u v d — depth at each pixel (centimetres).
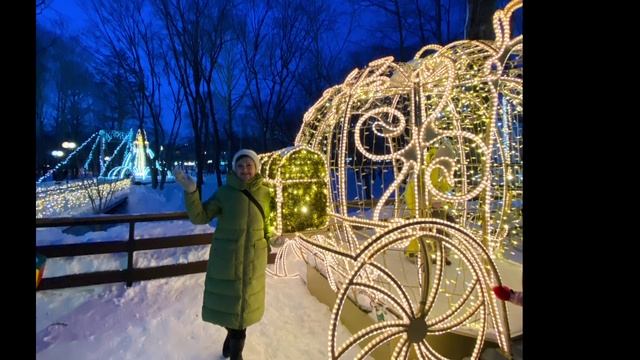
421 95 241
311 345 306
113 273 421
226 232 263
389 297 221
